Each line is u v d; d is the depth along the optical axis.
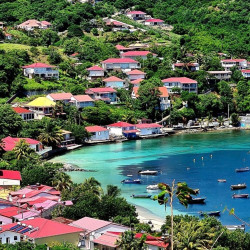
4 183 132.88
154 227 107.50
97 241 90.62
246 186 140.62
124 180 147.38
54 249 83.00
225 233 88.56
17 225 95.56
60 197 116.88
